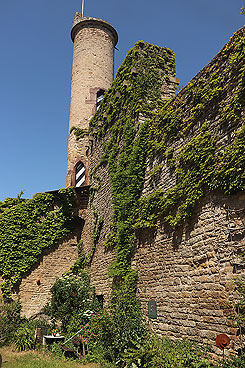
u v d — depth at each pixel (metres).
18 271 14.40
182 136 7.43
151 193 8.55
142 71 10.64
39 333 10.34
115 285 9.61
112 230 11.18
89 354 8.32
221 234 5.64
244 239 5.17
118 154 11.45
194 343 5.96
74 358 8.45
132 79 10.66
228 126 5.80
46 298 14.47
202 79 6.82
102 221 12.60
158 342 6.54
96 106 18.94
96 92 19.11
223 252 5.54
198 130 6.79
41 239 15.09
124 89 11.37
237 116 5.57
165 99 10.59
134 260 8.92
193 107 7.10
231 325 5.14
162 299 7.31
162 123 8.43
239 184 5.25
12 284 14.19
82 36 20.33
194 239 6.39
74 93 19.55
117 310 8.32
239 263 5.16
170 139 7.93
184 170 7.03
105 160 12.90
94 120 15.27
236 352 4.94
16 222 14.96
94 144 15.12
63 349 8.94
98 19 20.44
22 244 14.76
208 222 6.02
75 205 15.62
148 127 9.33
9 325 11.12
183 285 6.61
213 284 5.69
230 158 5.51
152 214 8.24
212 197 5.99
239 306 5.03
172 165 7.54
